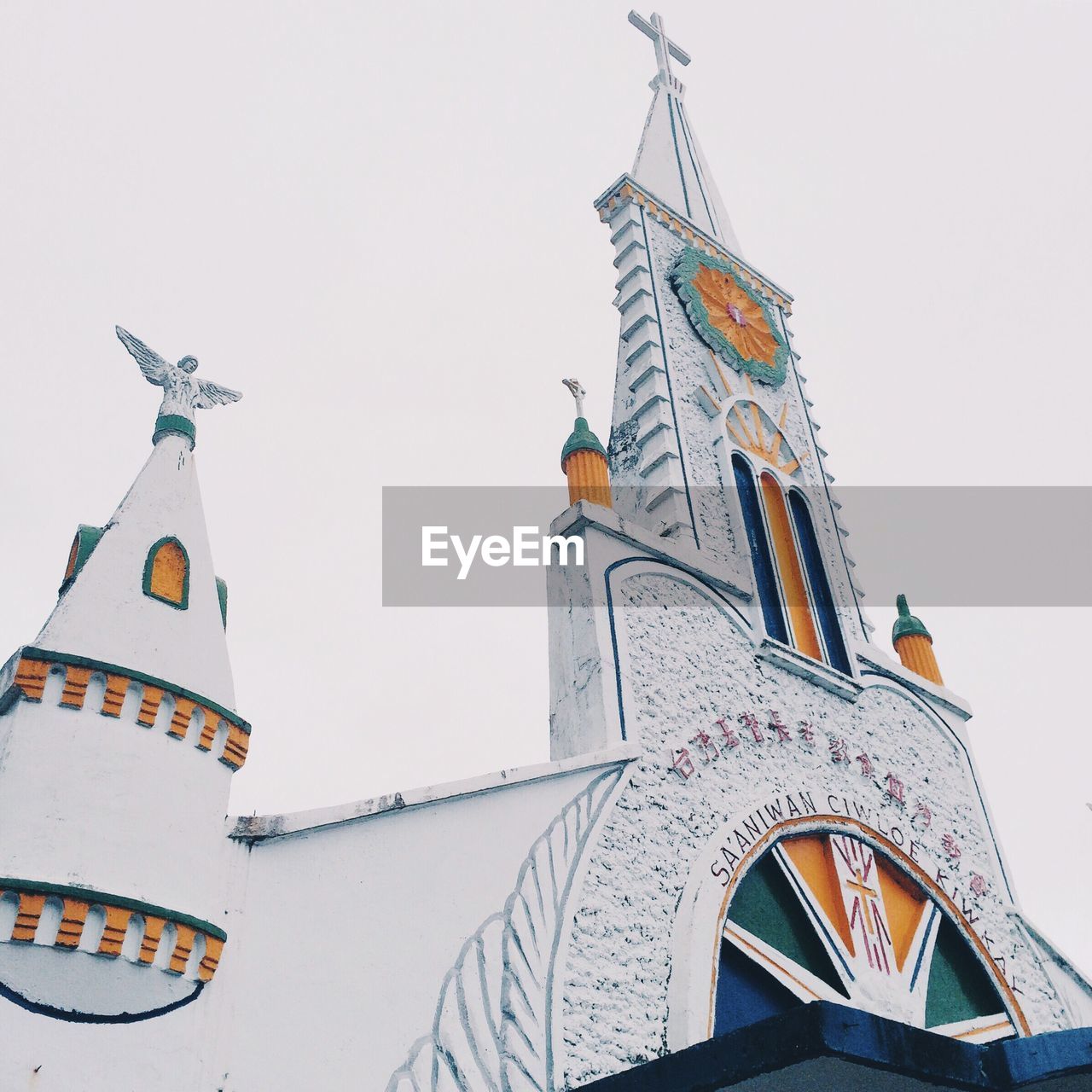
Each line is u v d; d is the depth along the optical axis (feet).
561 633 46.37
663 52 88.38
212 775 30.91
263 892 30.73
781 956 41.11
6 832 26.91
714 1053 27.96
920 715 58.23
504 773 37.63
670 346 61.62
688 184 76.13
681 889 40.34
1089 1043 31.96
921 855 50.47
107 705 29.25
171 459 35.04
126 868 27.76
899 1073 28.14
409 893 33.37
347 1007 30.45
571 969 35.58
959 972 49.24
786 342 69.87
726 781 44.88
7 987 25.54
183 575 32.89
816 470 65.57
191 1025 27.76
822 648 55.42
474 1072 31.68
